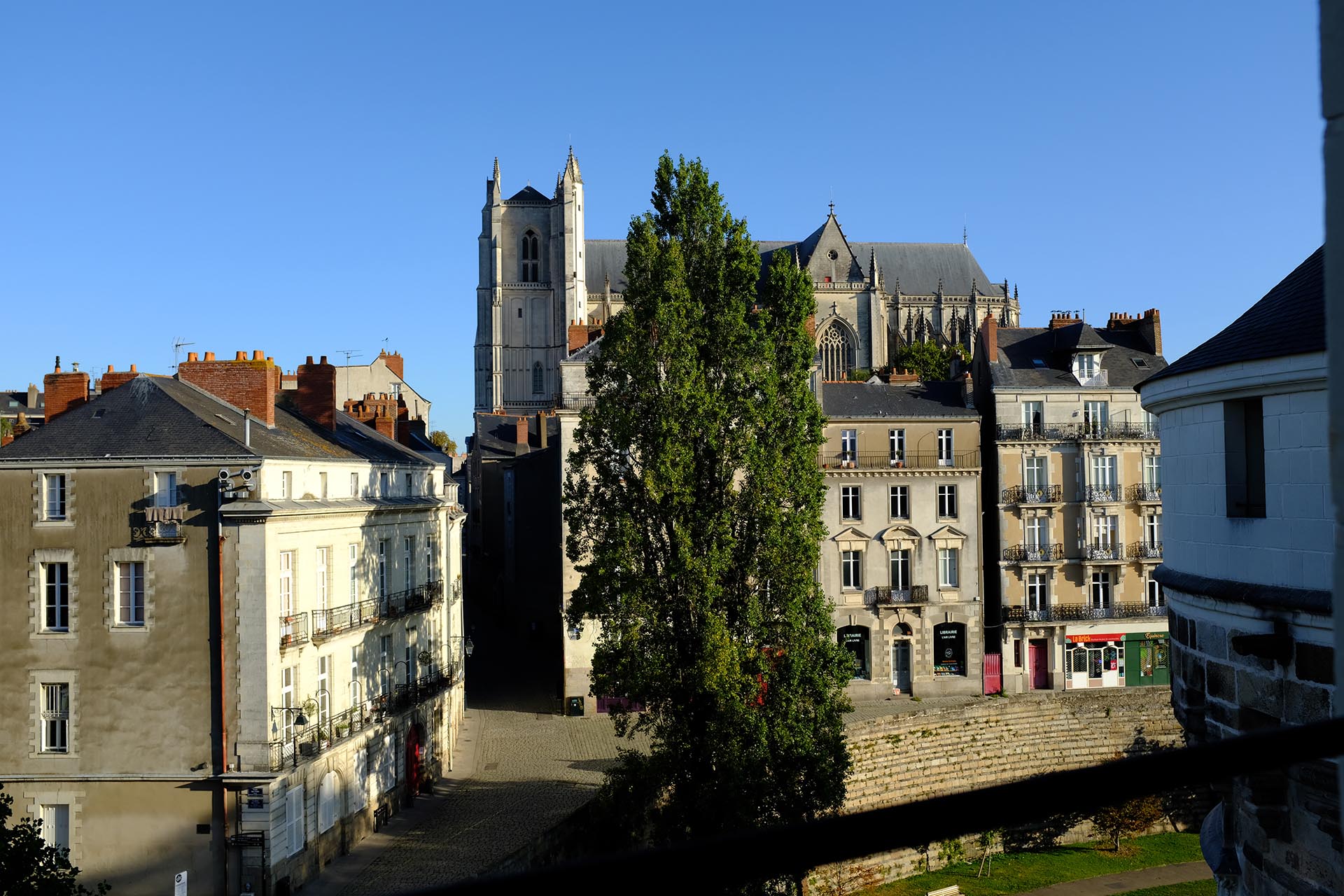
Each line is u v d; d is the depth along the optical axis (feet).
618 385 119.44
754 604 115.44
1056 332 220.23
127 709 110.83
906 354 401.08
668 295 116.78
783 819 108.68
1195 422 56.54
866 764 158.71
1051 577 207.72
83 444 114.93
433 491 174.40
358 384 371.35
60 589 113.60
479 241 508.12
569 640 188.44
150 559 111.96
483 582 327.06
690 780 109.09
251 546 110.63
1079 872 150.51
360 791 127.75
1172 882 145.38
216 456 111.14
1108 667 208.44
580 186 510.99
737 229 124.88
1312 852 47.14
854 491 202.69
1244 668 52.19
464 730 179.73
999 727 174.60
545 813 133.69
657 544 118.42
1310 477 47.44
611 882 8.07
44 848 80.69
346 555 131.54
